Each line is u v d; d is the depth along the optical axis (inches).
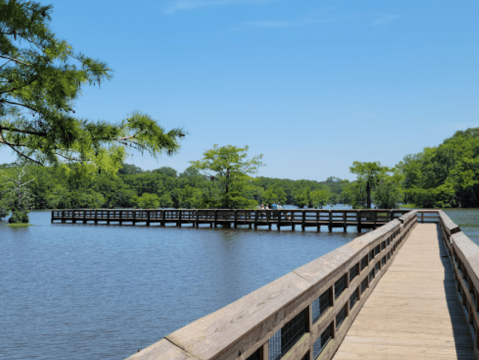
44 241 1660.9
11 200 2513.5
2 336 529.7
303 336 153.8
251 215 1982.0
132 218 2407.7
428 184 4790.8
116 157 422.6
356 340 233.8
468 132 6038.4
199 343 80.3
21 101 401.7
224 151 2497.5
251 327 99.1
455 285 370.0
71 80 402.0
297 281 148.2
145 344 502.0
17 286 828.0
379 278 408.8
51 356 464.4
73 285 832.3
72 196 5659.5
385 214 1710.1
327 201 6599.4
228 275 909.2
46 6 406.6
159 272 956.0
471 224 2420.0
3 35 387.9
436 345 225.6
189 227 2151.8
